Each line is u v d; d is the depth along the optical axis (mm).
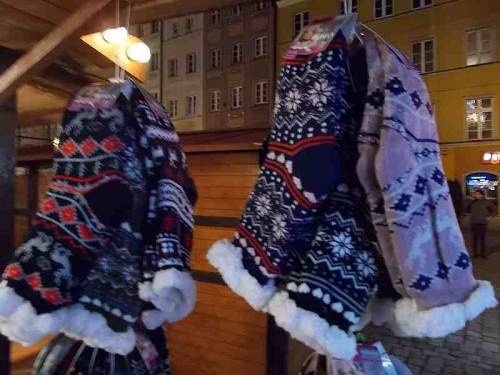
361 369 1207
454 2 14094
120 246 1032
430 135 869
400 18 14961
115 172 1036
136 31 3850
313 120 846
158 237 1045
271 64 16016
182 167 1199
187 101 18672
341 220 848
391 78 837
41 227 1001
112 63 2131
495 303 831
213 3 1370
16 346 2828
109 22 1255
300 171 834
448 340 4355
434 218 817
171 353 2797
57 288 958
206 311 2676
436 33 14477
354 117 886
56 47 1247
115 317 1018
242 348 2535
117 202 1023
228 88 17484
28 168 4375
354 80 898
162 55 19219
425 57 14789
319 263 812
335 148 831
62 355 1267
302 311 775
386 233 823
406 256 784
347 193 870
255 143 2336
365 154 837
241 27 17016
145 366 1281
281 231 862
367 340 1354
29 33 1723
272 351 2377
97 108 1079
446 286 798
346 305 790
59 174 1055
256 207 923
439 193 833
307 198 827
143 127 1121
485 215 8820
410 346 4230
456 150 14742
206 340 2670
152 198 1092
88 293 1000
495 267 7863
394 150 792
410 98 843
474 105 14328
